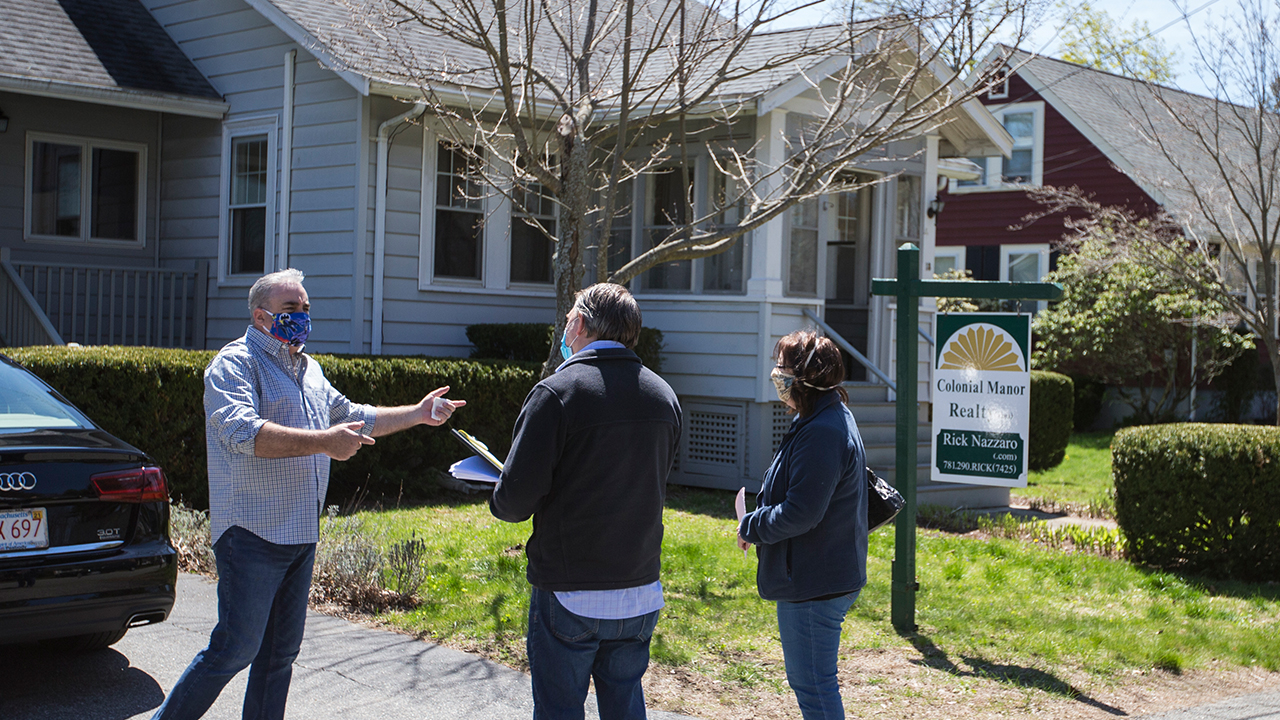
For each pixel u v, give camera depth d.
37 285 11.46
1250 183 12.37
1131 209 21.16
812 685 3.91
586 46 8.38
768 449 11.53
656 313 12.10
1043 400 14.51
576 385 3.27
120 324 13.08
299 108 11.73
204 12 12.85
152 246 13.27
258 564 3.66
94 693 4.74
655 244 11.96
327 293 11.45
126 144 13.05
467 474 3.61
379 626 5.95
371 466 9.68
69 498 4.48
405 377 9.77
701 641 5.75
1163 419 19.23
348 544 6.69
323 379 4.07
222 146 12.55
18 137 12.38
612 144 11.97
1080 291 18.98
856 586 3.92
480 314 12.08
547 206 12.66
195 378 8.75
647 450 3.34
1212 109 14.35
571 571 3.28
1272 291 12.28
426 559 7.24
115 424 8.35
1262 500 8.03
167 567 4.75
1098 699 5.25
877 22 8.87
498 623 5.87
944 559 8.15
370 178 11.24
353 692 4.89
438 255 11.80
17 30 12.15
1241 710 5.24
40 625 4.36
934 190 13.17
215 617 5.90
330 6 12.07
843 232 12.86
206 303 12.70
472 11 7.59
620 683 3.48
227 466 3.67
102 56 12.29
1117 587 7.66
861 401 12.29
